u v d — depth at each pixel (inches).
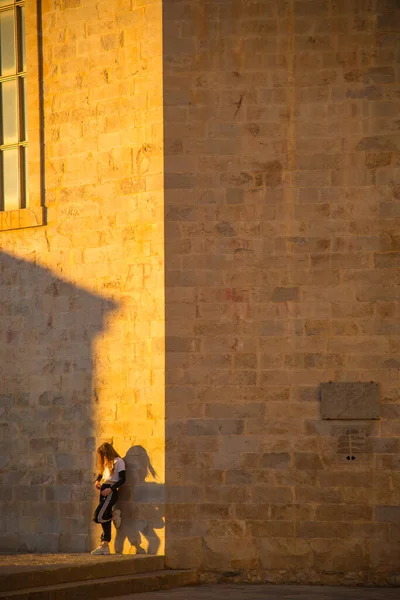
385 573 873.5
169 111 925.8
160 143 926.4
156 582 846.5
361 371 893.8
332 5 913.5
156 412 914.1
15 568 786.8
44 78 1002.1
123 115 951.6
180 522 898.1
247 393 903.7
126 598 789.9
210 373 908.6
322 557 883.4
